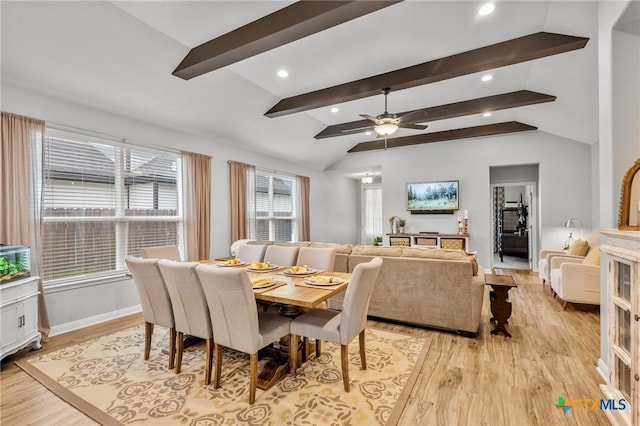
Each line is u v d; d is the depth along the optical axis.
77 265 3.41
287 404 1.95
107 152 3.71
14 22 2.47
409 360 2.52
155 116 4.04
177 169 4.56
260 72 3.87
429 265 3.11
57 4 2.46
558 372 2.31
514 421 1.78
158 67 3.36
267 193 6.57
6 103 2.89
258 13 2.67
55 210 3.24
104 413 1.87
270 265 3.16
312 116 5.70
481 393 2.05
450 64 3.46
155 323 2.48
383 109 5.30
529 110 5.18
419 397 2.02
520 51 3.12
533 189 6.73
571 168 5.79
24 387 2.17
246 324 1.93
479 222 6.53
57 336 3.09
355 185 10.25
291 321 2.30
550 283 4.43
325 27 2.55
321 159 7.72
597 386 2.12
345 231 9.65
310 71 3.84
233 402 1.97
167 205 4.40
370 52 3.39
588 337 2.97
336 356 2.62
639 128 2.06
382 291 3.34
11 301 2.49
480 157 6.51
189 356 2.65
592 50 3.09
